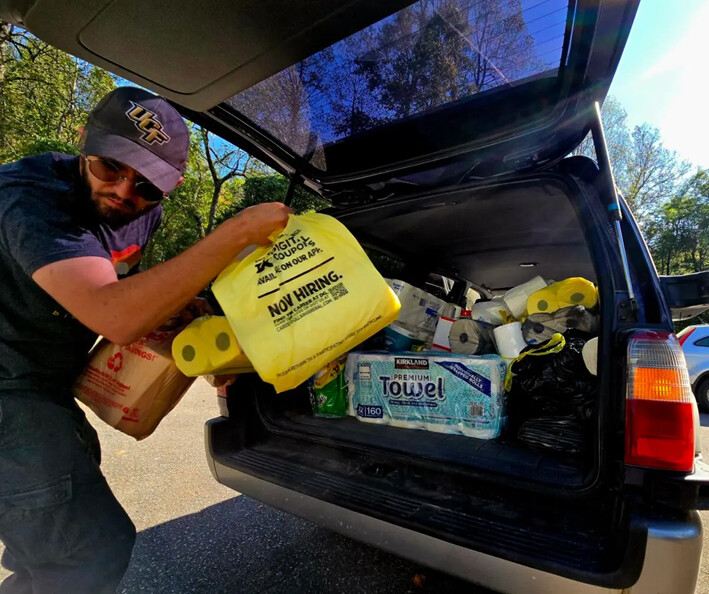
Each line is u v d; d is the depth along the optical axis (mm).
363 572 1939
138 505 2531
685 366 1170
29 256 951
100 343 1385
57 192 1079
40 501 1058
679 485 1078
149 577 1910
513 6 1402
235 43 1295
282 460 1923
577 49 1427
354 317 1143
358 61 1690
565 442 1516
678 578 1028
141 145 1074
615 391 1253
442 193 1979
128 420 1363
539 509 1363
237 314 1147
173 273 937
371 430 1898
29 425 1065
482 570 1253
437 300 2484
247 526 2322
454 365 1803
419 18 1490
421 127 1947
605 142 1535
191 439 3598
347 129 2043
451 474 1524
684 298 1615
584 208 1545
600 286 1396
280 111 1908
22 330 1080
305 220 1251
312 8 1166
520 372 1760
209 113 1816
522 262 3227
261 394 2137
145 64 1382
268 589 1826
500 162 1908
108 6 1097
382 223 2428
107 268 1008
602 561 1126
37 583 1094
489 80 1698
